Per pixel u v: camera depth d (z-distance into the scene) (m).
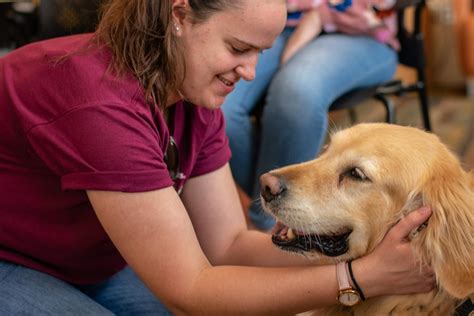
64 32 2.24
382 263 1.23
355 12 2.55
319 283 1.24
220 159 1.58
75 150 1.19
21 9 2.86
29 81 1.25
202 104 1.33
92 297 1.61
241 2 1.17
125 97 1.21
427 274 1.28
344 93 2.52
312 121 2.33
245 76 1.28
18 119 1.26
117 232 1.23
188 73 1.27
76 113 1.18
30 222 1.37
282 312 1.26
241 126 2.48
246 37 1.21
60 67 1.23
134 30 1.23
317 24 2.59
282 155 2.38
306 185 1.50
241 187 2.67
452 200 1.31
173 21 1.22
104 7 1.35
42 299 1.36
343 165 1.50
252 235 1.59
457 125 4.32
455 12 5.14
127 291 1.64
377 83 2.59
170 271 1.24
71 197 1.32
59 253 1.41
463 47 5.10
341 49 2.48
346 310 1.50
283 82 2.37
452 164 1.44
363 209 1.47
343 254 1.51
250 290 1.24
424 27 5.37
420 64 2.68
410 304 1.40
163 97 1.30
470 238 1.27
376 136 1.50
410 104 4.73
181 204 1.27
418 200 1.40
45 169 1.31
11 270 1.39
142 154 1.20
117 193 1.19
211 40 1.22
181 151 1.48
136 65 1.23
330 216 1.48
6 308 1.32
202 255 1.29
